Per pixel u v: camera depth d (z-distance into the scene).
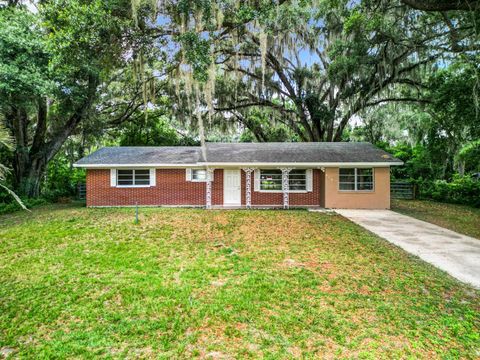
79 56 10.15
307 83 21.64
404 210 13.86
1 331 3.93
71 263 6.29
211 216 11.35
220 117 24.23
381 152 15.07
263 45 11.27
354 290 5.08
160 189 14.91
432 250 7.43
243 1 10.26
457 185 17.36
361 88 18.36
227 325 4.00
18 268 6.05
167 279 5.46
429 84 16.77
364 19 13.41
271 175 15.13
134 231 8.91
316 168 14.84
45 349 3.53
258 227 9.62
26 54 11.66
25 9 14.81
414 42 15.11
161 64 13.69
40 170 17.23
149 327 3.94
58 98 13.72
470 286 5.31
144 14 9.89
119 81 19.95
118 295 4.84
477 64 12.28
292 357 3.37
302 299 4.72
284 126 27.20
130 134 24.50
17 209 14.01
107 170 14.72
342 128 21.92
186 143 26.83
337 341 3.68
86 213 12.12
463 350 3.55
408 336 3.80
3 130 4.70
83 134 20.33
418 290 5.12
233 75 20.78
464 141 15.95
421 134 20.14
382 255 6.93
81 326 3.99
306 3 13.36
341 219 11.16
